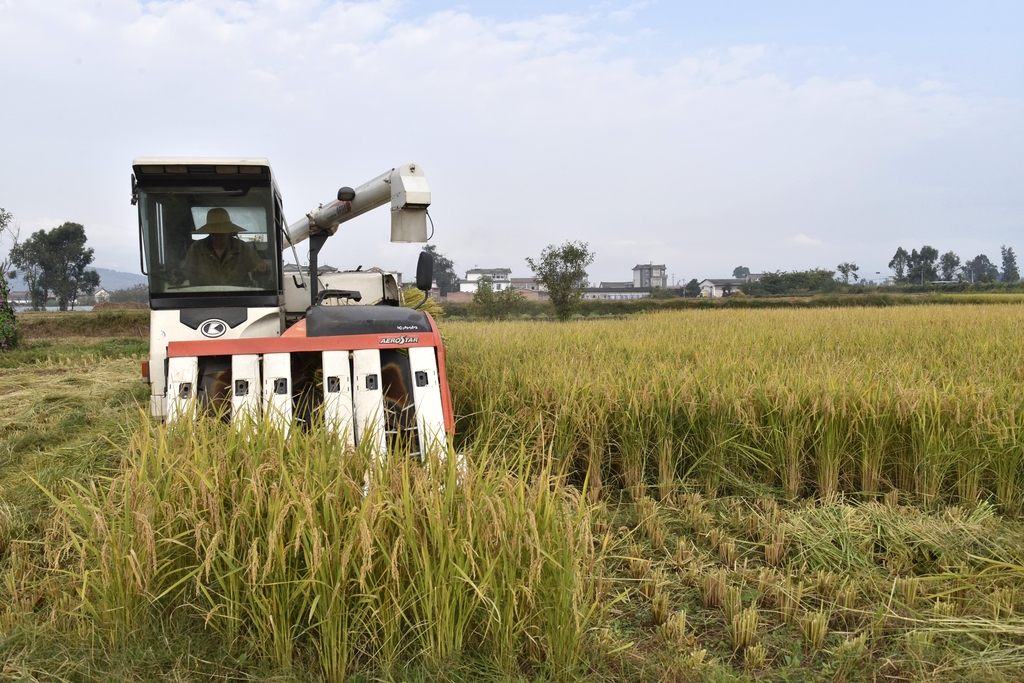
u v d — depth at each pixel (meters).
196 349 4.70
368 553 2.88
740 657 3.30
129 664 2.93
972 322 14.72
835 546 4.32
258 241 5.76
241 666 2.97
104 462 5.95
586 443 5.91
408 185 6.84
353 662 3.03
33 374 12.18
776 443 5.55
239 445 3.68
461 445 6.33
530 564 3.03
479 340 11.41
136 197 5.58
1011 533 4.34
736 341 11.09
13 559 4.03
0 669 3.00
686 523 4.86
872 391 5.69
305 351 4.78
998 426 5.13
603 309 41.28
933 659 3.18
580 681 2.98
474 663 3.03
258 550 3.10
